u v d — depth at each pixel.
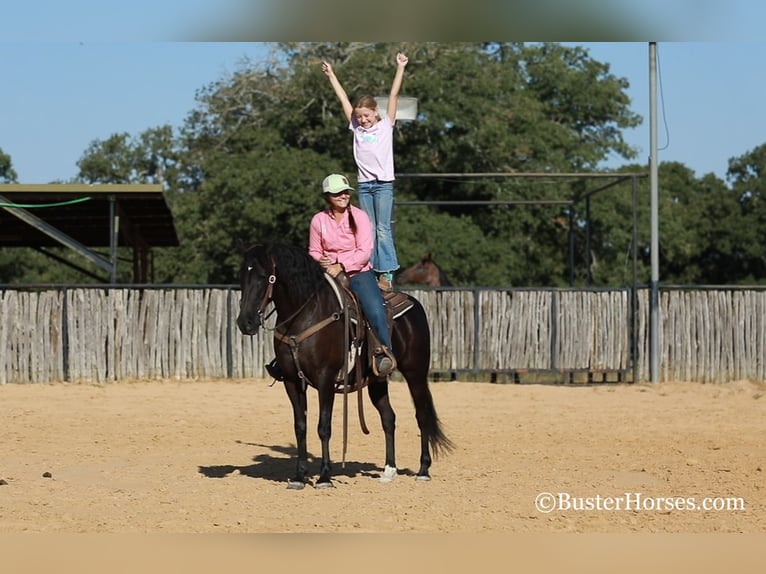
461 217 44.84
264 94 47.53
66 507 10.38
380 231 12.26
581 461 13.68
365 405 19.83
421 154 44.59
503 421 18.03
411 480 12.14
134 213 27.11
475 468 13.09
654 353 24.25
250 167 43.06
